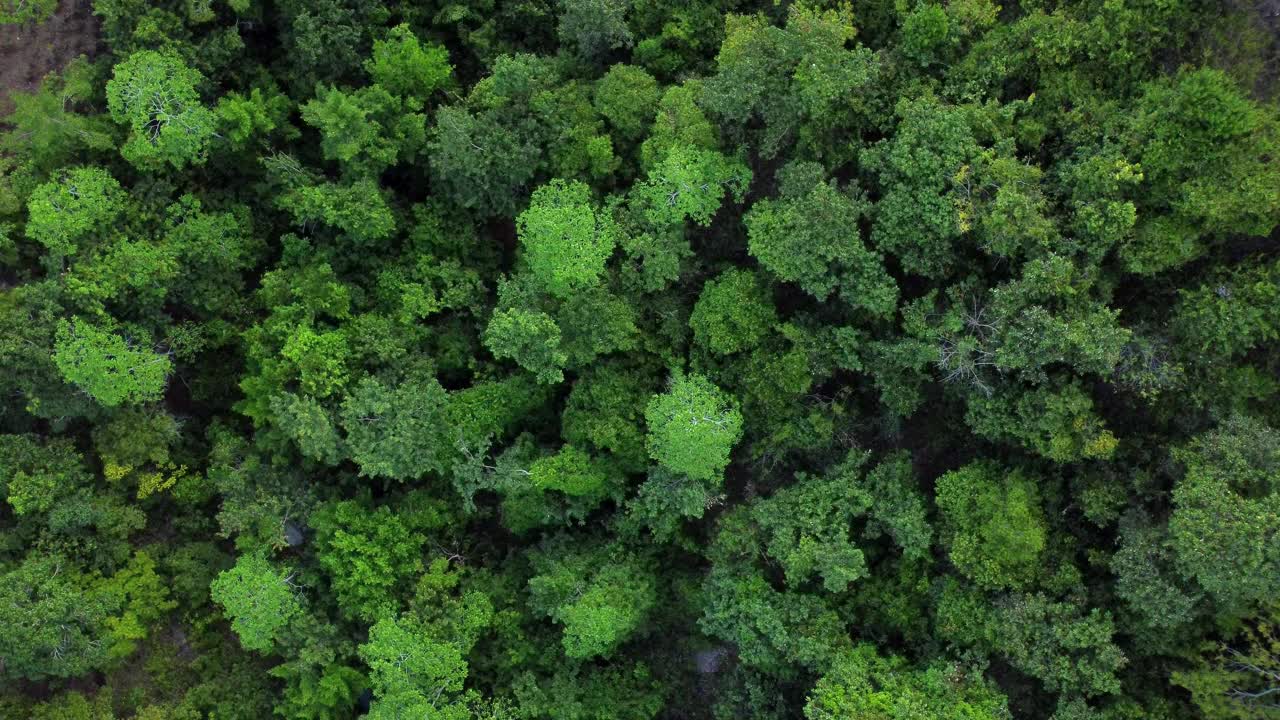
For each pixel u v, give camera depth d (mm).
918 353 23750
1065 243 21922
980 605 23922
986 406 23688
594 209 26562
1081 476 24031
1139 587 21609
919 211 22828
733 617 26000
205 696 26703
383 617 25391
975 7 23094
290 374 25812
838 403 26312
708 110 25438
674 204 25047
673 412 24750
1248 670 21266
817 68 23250
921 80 24344
